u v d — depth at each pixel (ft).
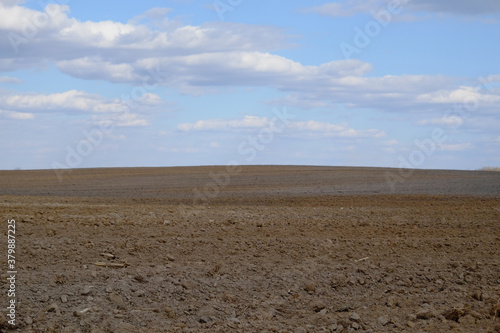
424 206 59.11
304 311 22.74
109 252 30.12
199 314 21.71
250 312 22.33
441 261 31.22
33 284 23.13
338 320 21.66
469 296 24.79
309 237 37.32
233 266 28.43
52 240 32.40
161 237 35.35
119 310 21.26
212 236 36.42
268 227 40.86
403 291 25.72
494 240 37.81
